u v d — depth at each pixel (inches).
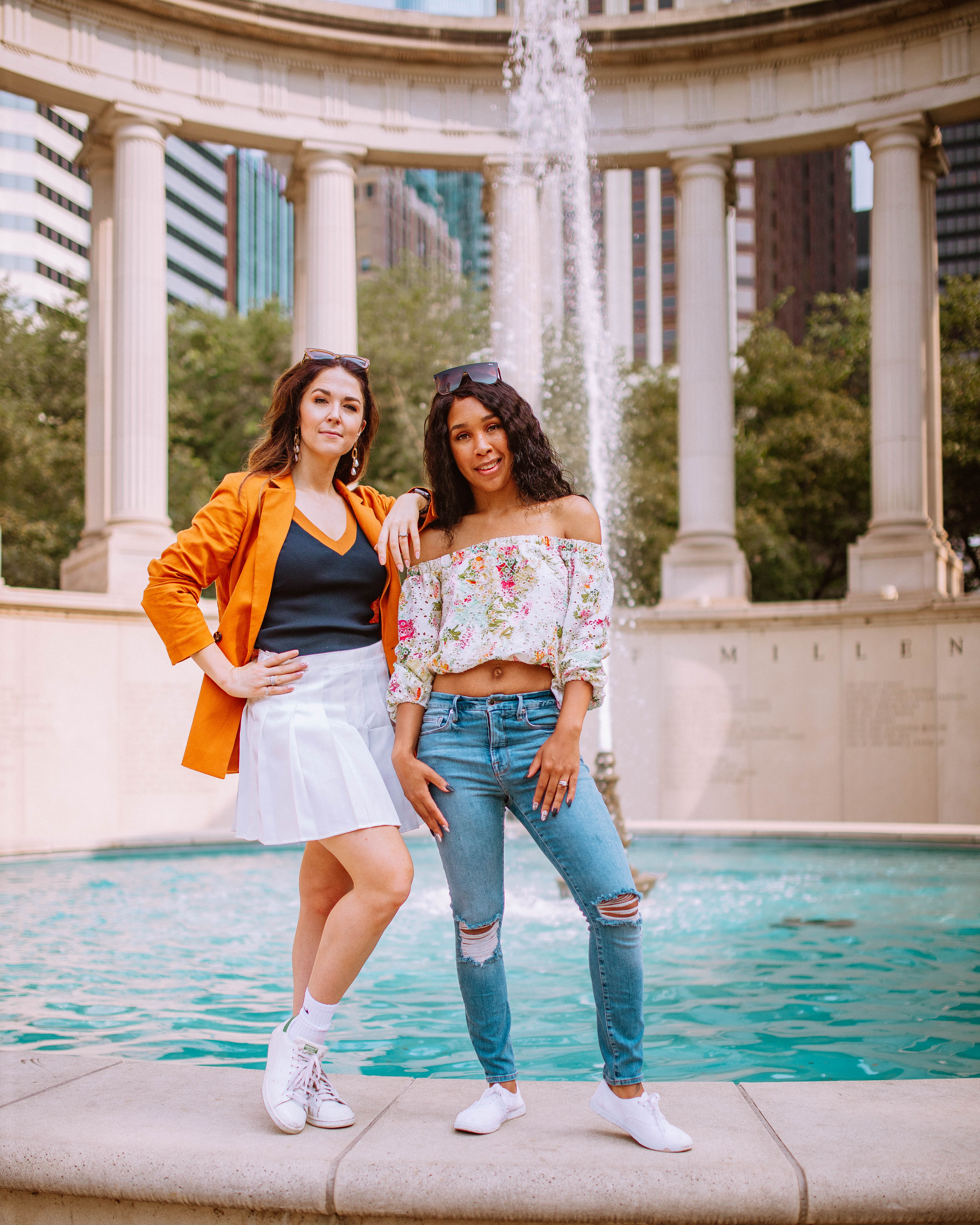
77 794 621.6
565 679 121.0
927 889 383.6
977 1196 100.0
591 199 876.6
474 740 123.0
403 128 781.3
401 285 1264.8
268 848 518.9
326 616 131.0
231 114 747.4
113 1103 126.0
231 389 1301.7
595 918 116.3
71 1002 225.8
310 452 136.2
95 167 796.0
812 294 4507.9
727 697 707.4
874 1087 129.9
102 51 712.4
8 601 601.9
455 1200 102.5
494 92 792.3
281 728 125.2
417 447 1143.6
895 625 673.6
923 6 722.8
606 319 3683.6
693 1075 172.1
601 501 940.6
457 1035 198.1
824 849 497.7
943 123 753.0
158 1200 106.5
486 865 122.2
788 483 1165.1
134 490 702.5
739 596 741.9
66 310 1291.8
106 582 693.3
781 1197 100.6
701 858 472.4
